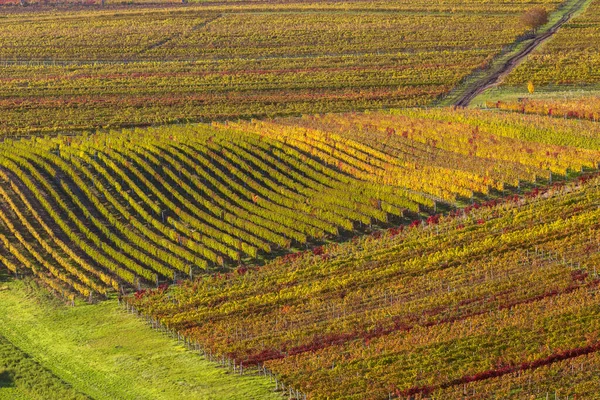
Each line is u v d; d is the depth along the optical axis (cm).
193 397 16750
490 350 17625
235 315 19888
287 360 17788
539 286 19900
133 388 17312
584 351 17312
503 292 19825
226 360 18100
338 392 16562
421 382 16725
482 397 16138
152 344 19000
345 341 18438
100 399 17012
